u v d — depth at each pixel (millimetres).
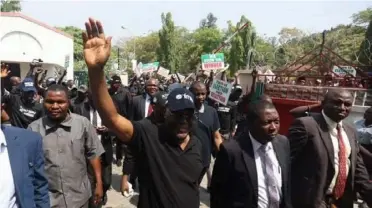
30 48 21719
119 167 7508
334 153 3025
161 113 2531
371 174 3320
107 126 2279
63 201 3053
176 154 2414
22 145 2143
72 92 7004
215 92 6988
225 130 7645
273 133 2533
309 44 35094
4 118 4930
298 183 3070
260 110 2521
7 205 2014
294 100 7629
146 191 2412
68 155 3111
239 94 8680
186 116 2371
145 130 2410
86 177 3312
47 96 3061
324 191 3008
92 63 2105
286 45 36500
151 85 5898
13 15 20906
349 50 29219
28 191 2129
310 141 3012
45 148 3041
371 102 7219
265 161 2574
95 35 2156
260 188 2523
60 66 22344
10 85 8852
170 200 2346
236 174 2545
